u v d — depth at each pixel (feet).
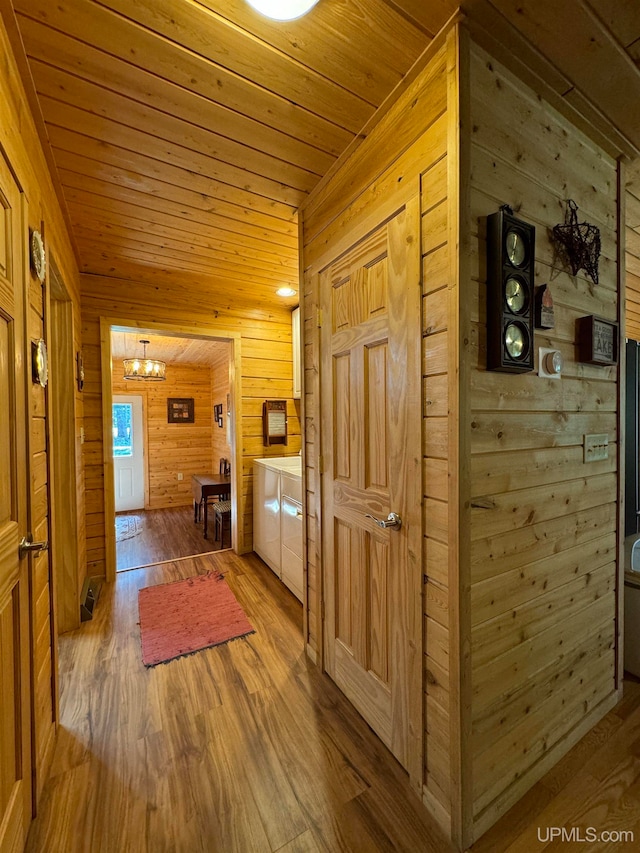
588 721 4.78
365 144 4.63
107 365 9.30
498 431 3.62
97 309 9.20
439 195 3.51
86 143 4.75
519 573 3.87
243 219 6.69
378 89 3.97
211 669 6.04
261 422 11.47
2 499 3.11
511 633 3.80
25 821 3.48
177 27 3.36
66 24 3.32
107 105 4.17
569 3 3.08
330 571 5.63
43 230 4.74
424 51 3.51
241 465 11.18
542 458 4.09
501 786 3.75
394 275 4.10
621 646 5.31
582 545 4.67
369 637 4.78
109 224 6.80
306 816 3.76
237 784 4.10
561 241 4.22
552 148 4.13
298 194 5.98
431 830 3.62
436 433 3.57
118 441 18.47
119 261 8.43
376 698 4.64
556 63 3.62
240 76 3.84
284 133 4.63
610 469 5.08
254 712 5.12
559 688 4.38
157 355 17.83
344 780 4.13
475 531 3.45
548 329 4.11
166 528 14.97
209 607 8.04
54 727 4.61
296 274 9.18
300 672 5.95
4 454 3.15
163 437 19.48
